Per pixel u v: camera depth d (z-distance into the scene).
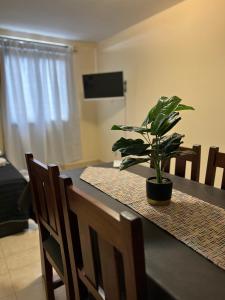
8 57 3.71
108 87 3.99
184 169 1.70
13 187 2.25
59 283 1.50
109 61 4.31
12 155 3.91
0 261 1.92
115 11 3.08
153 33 3.32
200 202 1.21
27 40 3.83
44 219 1.33
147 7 2.98
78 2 2.79
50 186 1.07
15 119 3.91
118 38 3.99
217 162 1.50
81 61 4.51
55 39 4.14
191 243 0.87
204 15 2.64
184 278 0.70
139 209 1.15
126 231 0.54
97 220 0.66
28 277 1.75
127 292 0.61
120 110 4.23
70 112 4.43
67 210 0.85
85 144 4.84
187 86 2.96
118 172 1.77
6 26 3.55
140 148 1.13
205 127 2.82
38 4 2.82
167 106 1.09
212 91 2.68
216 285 0.67
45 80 4.07
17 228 2.32
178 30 2.96
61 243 1.08
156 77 3.40
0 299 1.55
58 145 4.39
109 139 4.63
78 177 1.67
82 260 0.90
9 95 3.82
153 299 0.71
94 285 0.83
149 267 0.75
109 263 0.68
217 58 2.58
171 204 1.20
